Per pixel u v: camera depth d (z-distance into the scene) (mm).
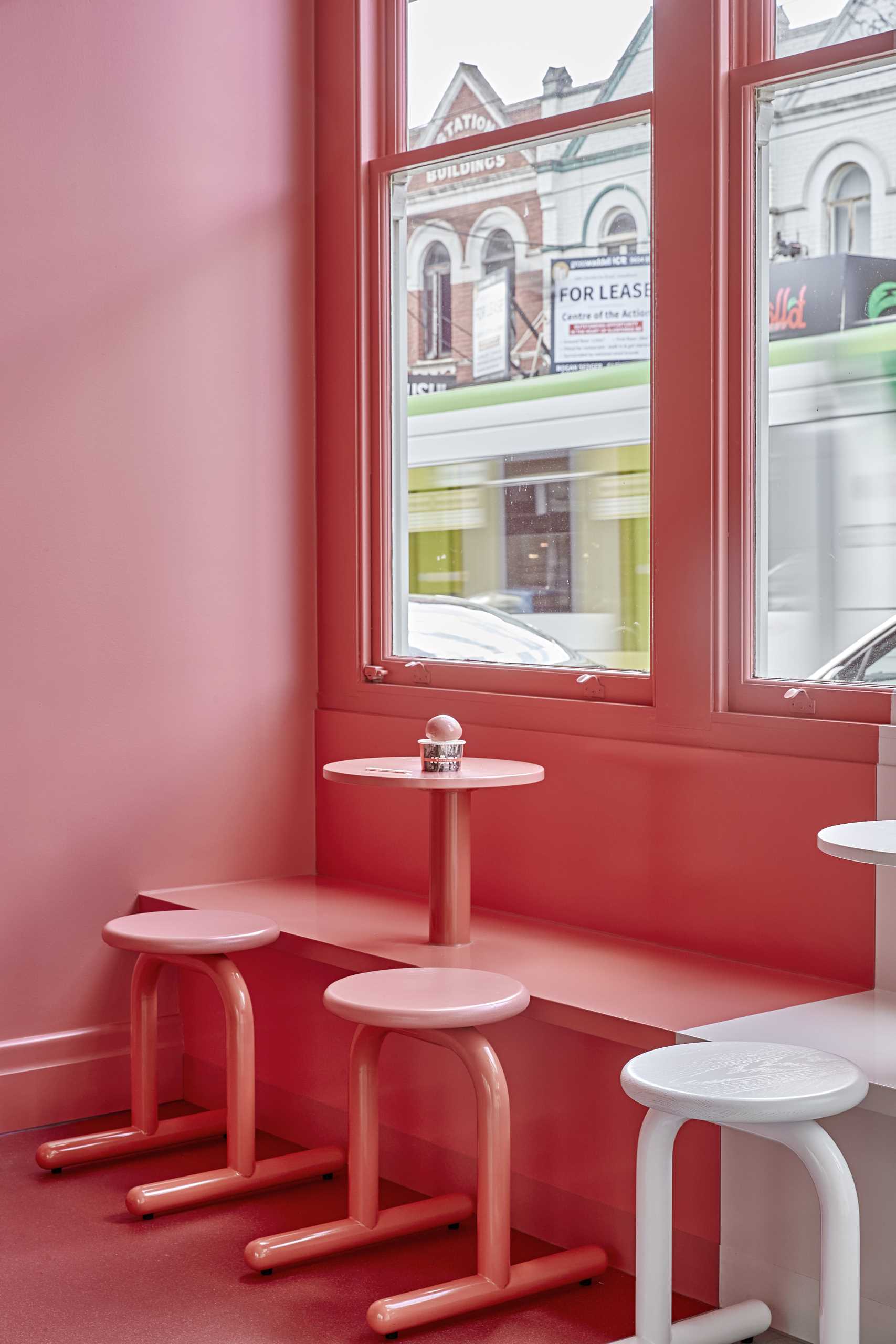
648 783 3115
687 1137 2514
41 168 3443
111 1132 3227
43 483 3467
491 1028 2869
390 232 3795
